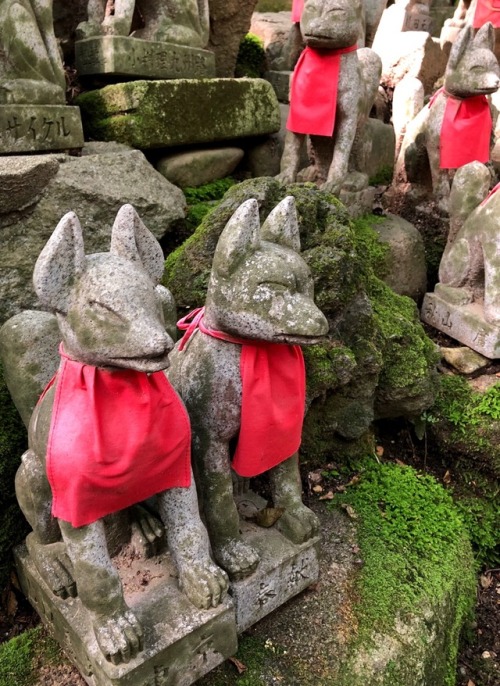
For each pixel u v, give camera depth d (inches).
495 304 124.6
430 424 119.0
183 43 158.4
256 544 76.1
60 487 57.0
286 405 68.9
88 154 130.9
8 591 86.4
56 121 122.6
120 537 73.5
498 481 115.5
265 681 69.7
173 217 126.3
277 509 78.5
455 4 307.3
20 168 96.3
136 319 52.2
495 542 113.4
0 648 75.3
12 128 115.9
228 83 152.1
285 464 78.0
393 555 87.7
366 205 155.8
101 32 145.6
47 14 122.6
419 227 171.5
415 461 120.0
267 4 286.5
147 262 59.5
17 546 81.7
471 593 96.2
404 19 231.1
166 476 62.6
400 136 192.9
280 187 94.5
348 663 72.3
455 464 118.8
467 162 158.4
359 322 99.1
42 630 77.5
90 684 68.1
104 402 56.4
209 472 70.4
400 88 193.2
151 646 61.4
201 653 65.9
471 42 152.6
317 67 130.5
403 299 122.6
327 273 90.0
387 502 99.0
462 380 125.6
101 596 60.1
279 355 67.6
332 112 131.4
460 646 99.0
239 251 60.6
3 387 87.4
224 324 63.6
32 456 69.0
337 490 101.3
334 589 81.0
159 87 137.7
